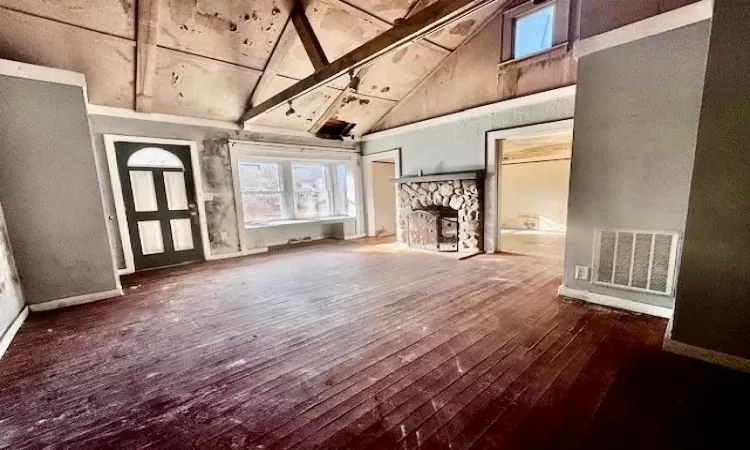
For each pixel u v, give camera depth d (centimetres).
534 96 393
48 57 303
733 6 156
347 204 672
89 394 167
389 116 581
